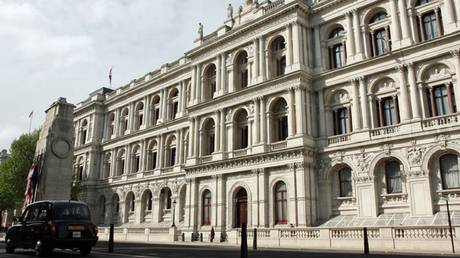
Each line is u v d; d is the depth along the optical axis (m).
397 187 36.34
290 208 40.41
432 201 33.38
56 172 38.16
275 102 45.75
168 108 65.88
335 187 40.50
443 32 35.62
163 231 48.03
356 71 40.44
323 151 41.25
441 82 35.00
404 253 24.78
